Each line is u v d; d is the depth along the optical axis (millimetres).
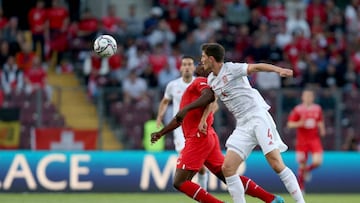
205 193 39812
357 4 94062
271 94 71000
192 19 87062
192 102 38562
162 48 80438
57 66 83375
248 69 37594
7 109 69438
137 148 70500
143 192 62531
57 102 70062
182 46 82250
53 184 62031
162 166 62875
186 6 88000
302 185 63562
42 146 68625
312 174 64812
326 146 71500
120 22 84750
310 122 63312
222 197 58219
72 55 83375
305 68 81062
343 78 82062
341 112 71312
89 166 62531
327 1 92438
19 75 76438
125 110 70562
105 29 83375
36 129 68688
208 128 40531
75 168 62375
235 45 84562
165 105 49812
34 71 77000
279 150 38688
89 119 70062
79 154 62594
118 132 70500
